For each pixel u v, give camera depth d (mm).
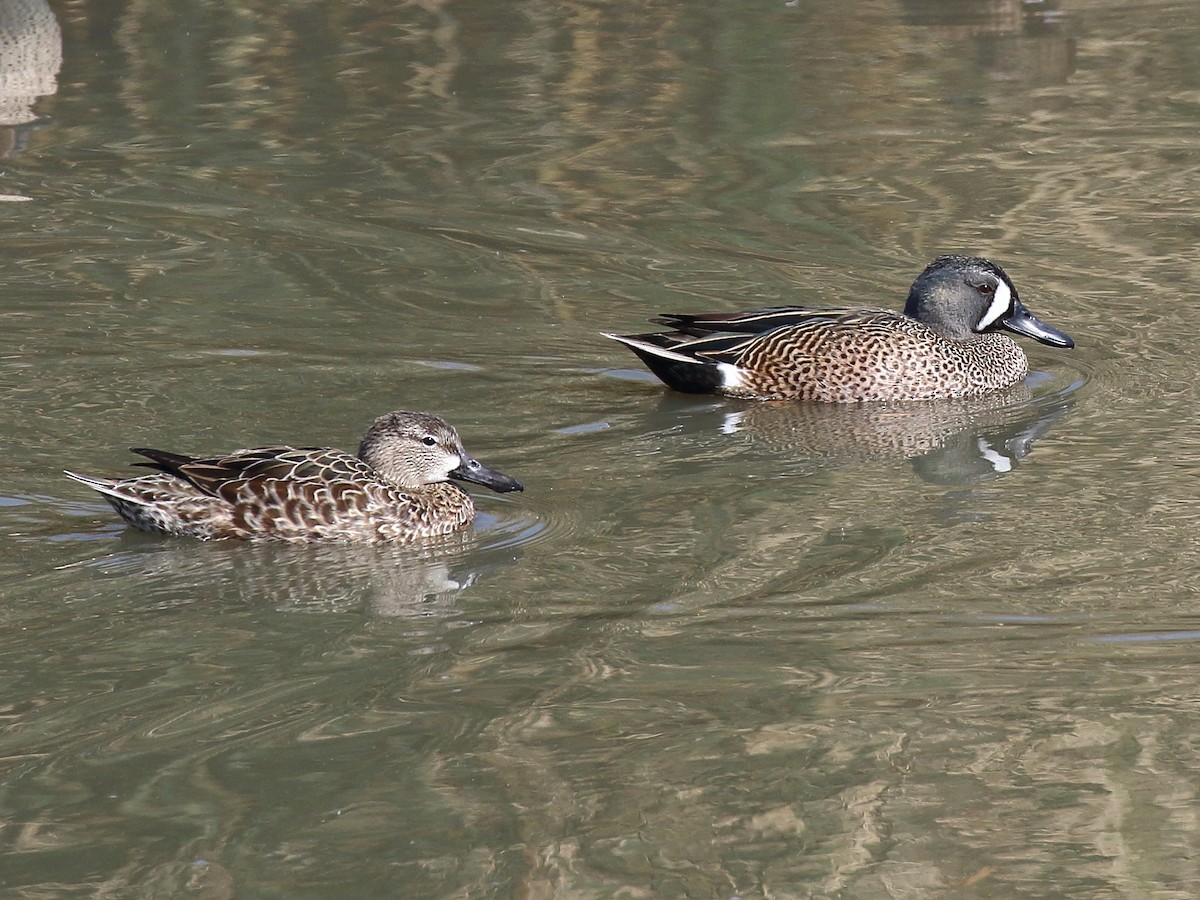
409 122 25266
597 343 17422
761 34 29766
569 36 29531
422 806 8703
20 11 30156
